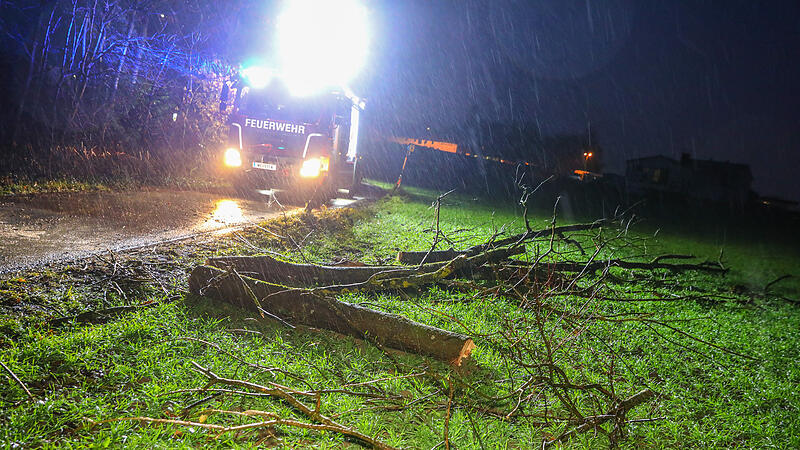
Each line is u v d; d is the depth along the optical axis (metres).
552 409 4.70
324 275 6.80
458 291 7.50
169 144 18.62
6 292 5.57
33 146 15.69
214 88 18.89
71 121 16.75
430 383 4.88
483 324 6.30
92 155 16.25
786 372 6.49
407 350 5.36
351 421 4.06
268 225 10.78
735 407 5.23
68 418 3.56
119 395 3.96
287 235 10.12
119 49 17.34
